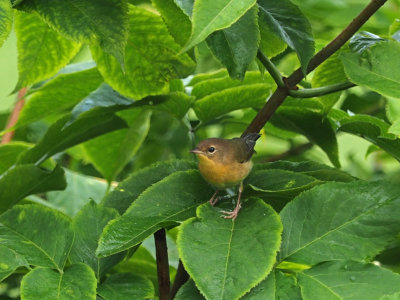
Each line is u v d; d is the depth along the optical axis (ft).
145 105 22.07
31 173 21.50
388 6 33.91
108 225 16.70
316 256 16.19
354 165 37.27
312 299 14.97
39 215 17.87
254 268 15.01
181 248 15.53
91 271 16.58
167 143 35.17
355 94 33.58
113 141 29.01
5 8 15.57
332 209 16.92
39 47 19.77
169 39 20.10
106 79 21.09
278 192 18.16
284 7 17.94
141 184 19.39
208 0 13.82
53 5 16.56
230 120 28.07
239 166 22.71
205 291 14.55
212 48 16.22
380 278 15.28
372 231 16.48
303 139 37.24
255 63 19.51
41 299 15.66
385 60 17.71
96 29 16.43
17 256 16.75
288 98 22.21
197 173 19.12
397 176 34.14
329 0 30.89
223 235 16.11
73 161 35.86
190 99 21.57
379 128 18.54
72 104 26.53
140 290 17.33
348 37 17.92
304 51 17.28
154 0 17.31
